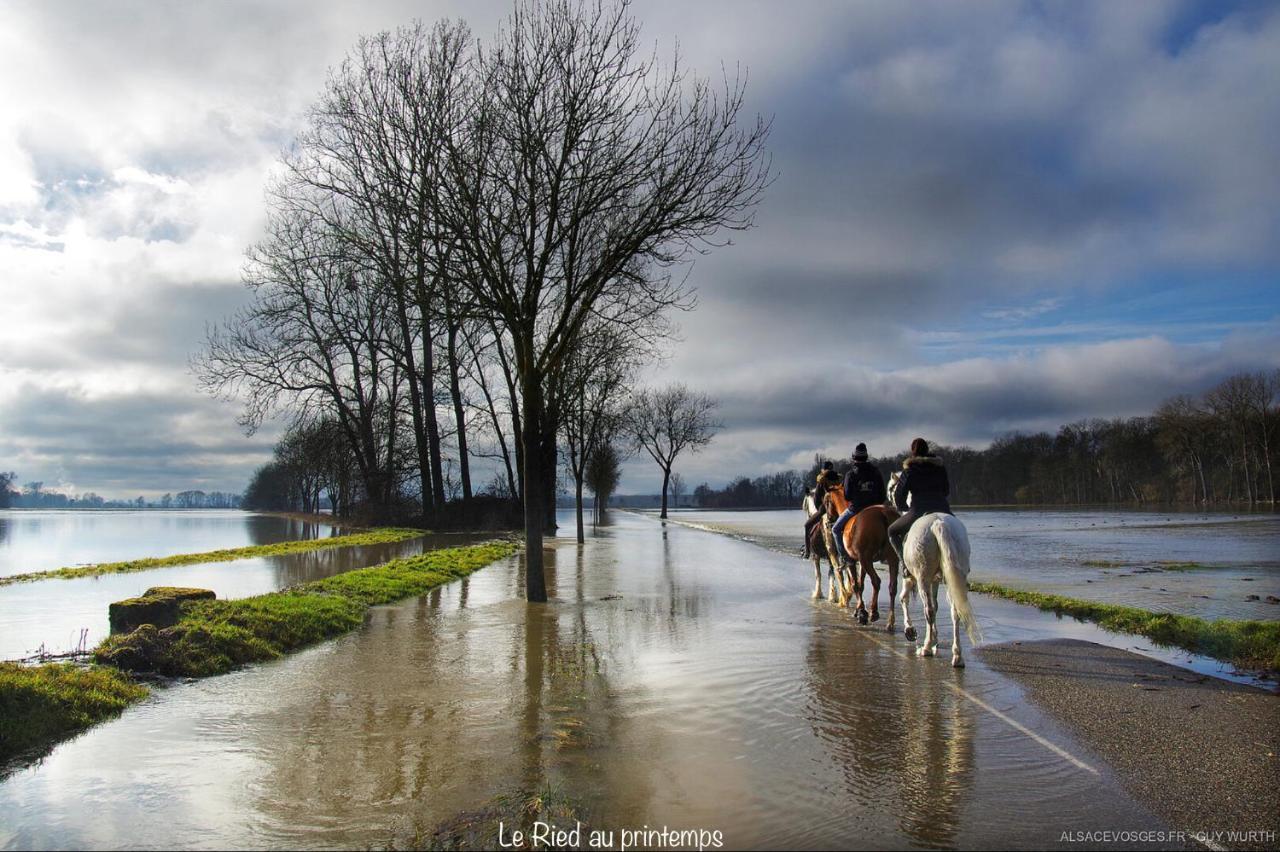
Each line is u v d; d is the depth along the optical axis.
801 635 11.54
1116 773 5.75
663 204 15.85
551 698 7.89
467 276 15.98
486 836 4.72
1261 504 92.25
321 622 11.77
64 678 7.71
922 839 4.68
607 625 12.45
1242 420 90.81
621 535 45.91
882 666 9.37
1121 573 20.44
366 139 17.09
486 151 16.03
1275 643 9.70
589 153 16.03
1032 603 14.68
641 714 7.30
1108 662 9.56
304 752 6.27
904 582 11.27
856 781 5.59
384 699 7.89
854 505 13.22
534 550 15.46
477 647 10.61
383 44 17.34
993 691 8.15
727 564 24.69
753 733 6.71
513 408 39.00
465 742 6.50
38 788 5.53
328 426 42.34
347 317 42.47
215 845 4.63
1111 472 115.19
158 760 6.10
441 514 44.28
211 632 9.78
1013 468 128.88
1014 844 4.61
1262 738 6.54
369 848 4.59
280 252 39.03
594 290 16.34
